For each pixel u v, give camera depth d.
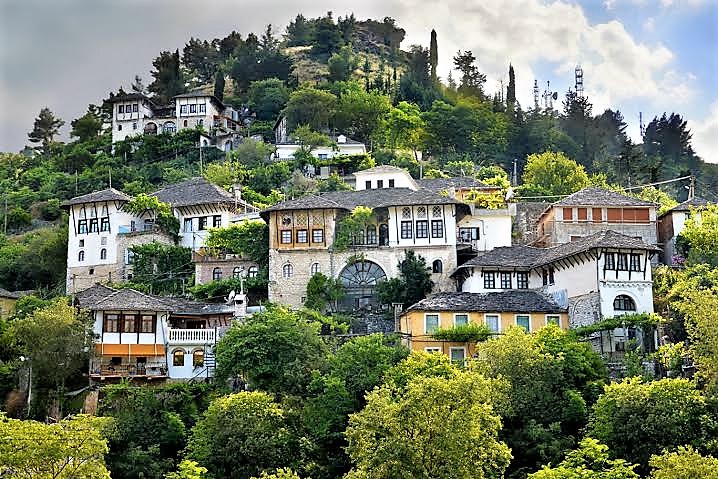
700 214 103.50
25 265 123.88
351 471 58.34
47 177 169.88
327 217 102.75
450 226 102.12
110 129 190.12
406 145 178.62
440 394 56.50
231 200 117.25
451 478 54.88
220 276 107.25
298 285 101.69
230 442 65.06
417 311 86.69
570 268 90.31
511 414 66.81
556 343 74.38
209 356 86.12
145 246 113.19
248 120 196.50
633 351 79.94
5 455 47.66
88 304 87.12
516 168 180.12
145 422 70.75
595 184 153.88
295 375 74.31
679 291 85.94
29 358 80.19
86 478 49.81
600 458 57.88
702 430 62.72
